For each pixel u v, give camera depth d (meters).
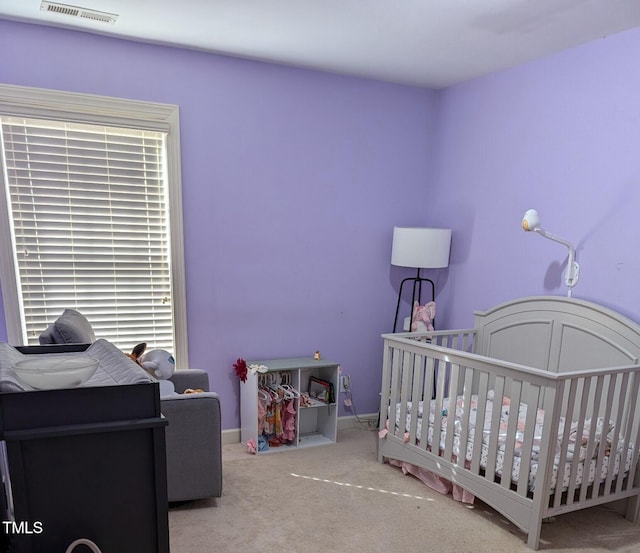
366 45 2.66
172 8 2.23
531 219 2.44
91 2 2.18
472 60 2.86
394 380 2.80
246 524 2.19
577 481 2.12
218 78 2.88
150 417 1.12
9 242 2.56
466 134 3.29
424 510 2.36
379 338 3.60
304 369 3.34
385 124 3.41
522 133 2.88
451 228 3.44
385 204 3.49
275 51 2.79
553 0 2.06
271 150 3.08
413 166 3.56
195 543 2.03
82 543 1.06
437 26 2.38
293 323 3.29
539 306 2.74
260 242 3.12
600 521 2.30
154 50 2.71
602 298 2.46
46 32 2.49
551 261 2.72
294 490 2.53
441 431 2.54
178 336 2.95
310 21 2.36
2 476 1.14
